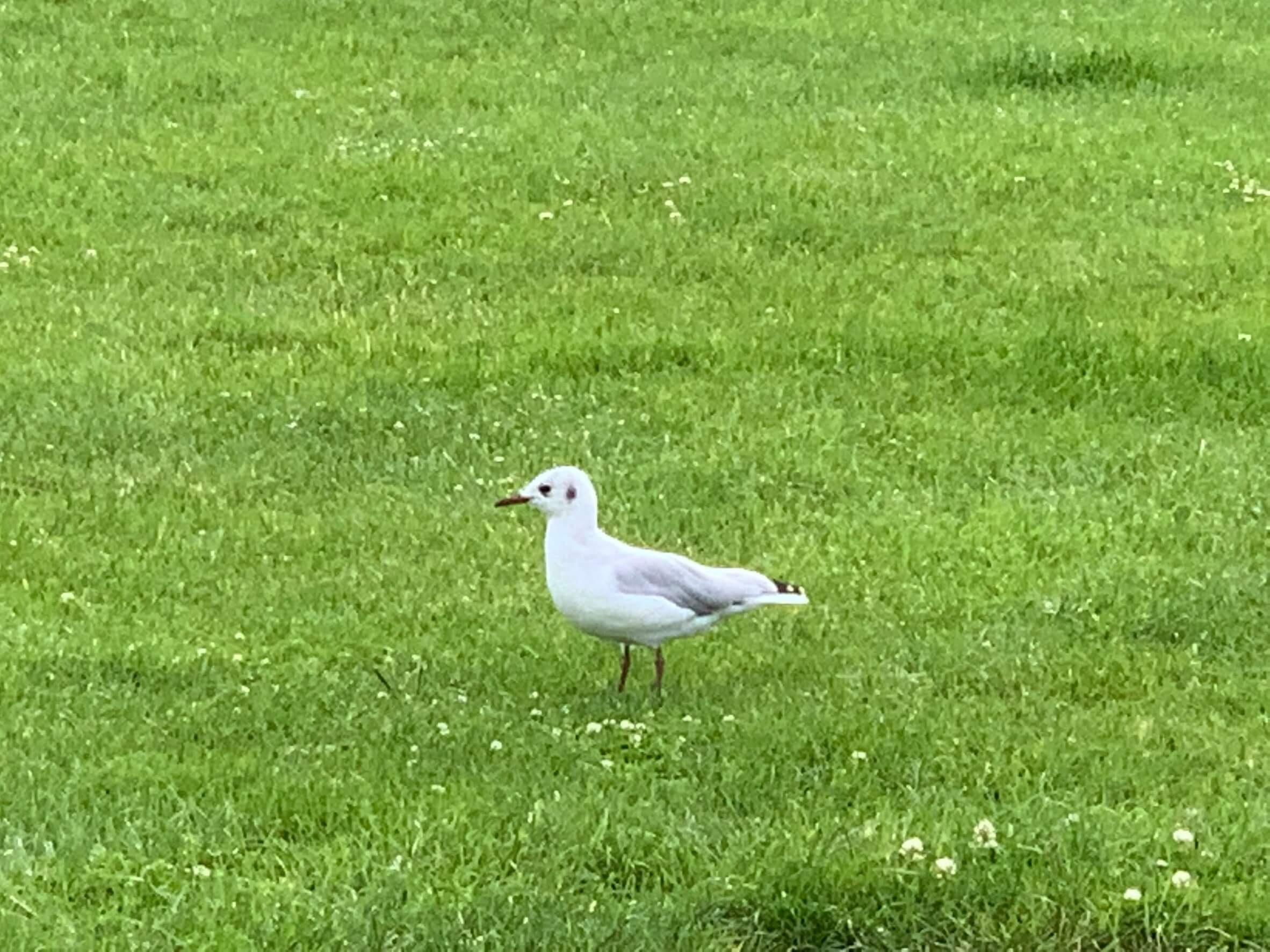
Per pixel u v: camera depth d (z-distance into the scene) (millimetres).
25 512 12109
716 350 15414
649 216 18797
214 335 15656
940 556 12000
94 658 10086
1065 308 16578
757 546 12094
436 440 13625
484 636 10617
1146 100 23172
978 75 23766
